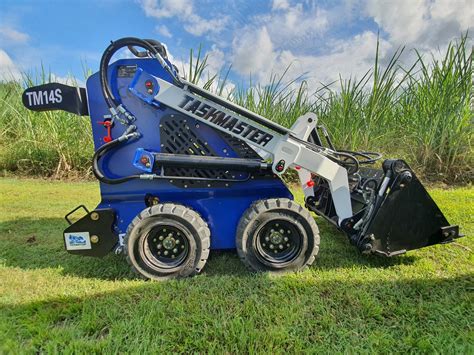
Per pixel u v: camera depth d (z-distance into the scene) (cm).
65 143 671
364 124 609
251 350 175
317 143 308
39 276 265
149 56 269
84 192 560
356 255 304
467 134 574
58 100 265
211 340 187
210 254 308
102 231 268
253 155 276
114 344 180
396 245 275
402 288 241
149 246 261
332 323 200
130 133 262
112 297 229
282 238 270
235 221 282
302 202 491
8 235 363
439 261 288
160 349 178
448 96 558
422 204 272
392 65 564
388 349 179
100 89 261
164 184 273
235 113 264
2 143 719
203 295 231
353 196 326
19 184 619
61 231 377
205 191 276
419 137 601
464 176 582
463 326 198
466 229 364
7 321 200
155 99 255
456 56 544
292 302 221
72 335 188
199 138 269
